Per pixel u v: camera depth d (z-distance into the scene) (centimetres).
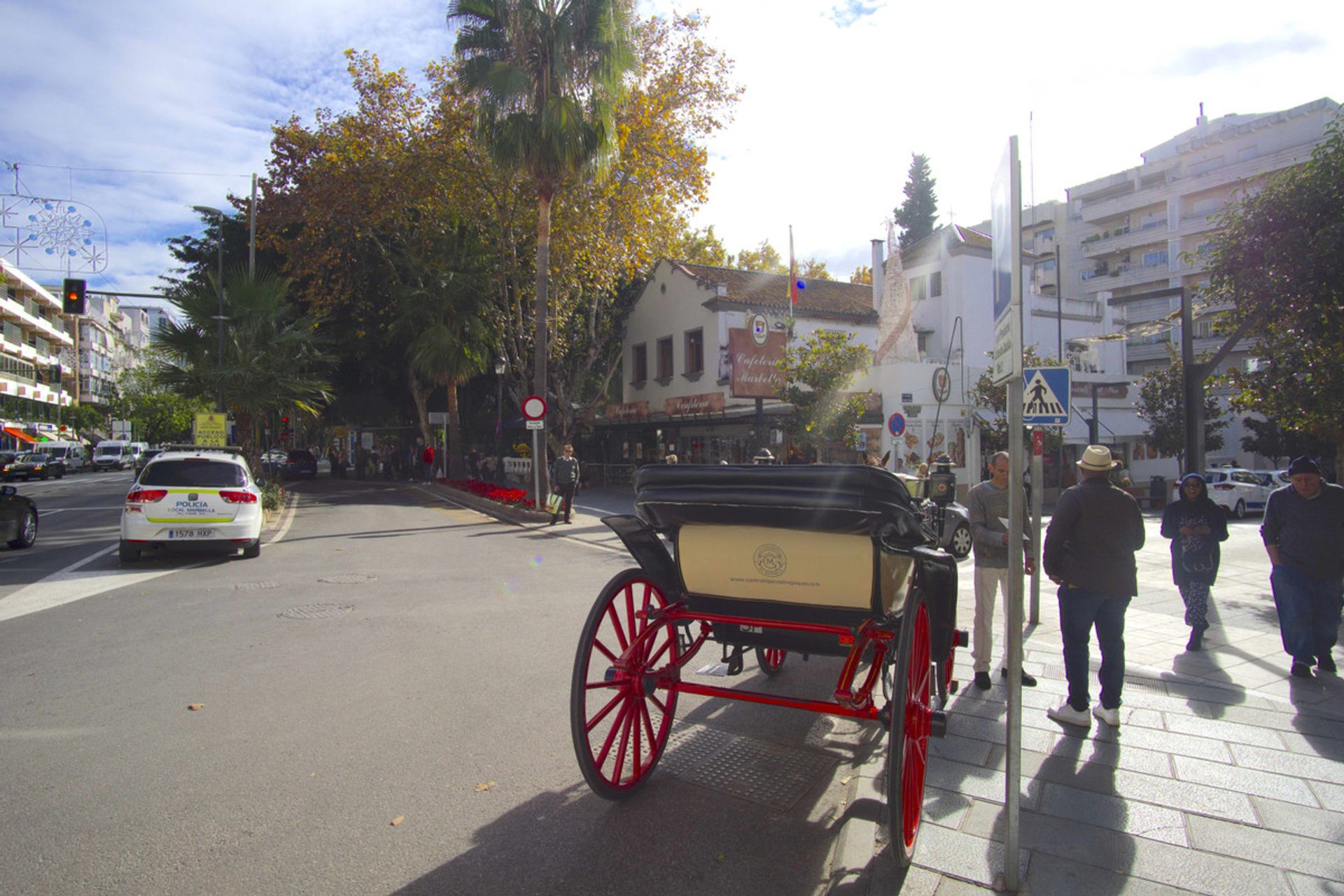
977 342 3170
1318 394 952
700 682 608
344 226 2683
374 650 688
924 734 371
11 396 5656
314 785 417
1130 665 633
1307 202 909
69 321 6956
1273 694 556
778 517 365
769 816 389
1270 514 616
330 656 669
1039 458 789
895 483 338
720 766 452
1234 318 1027
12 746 469
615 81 1847
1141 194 4953
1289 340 964
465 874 332
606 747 393
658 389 3278
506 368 2861
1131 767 429
